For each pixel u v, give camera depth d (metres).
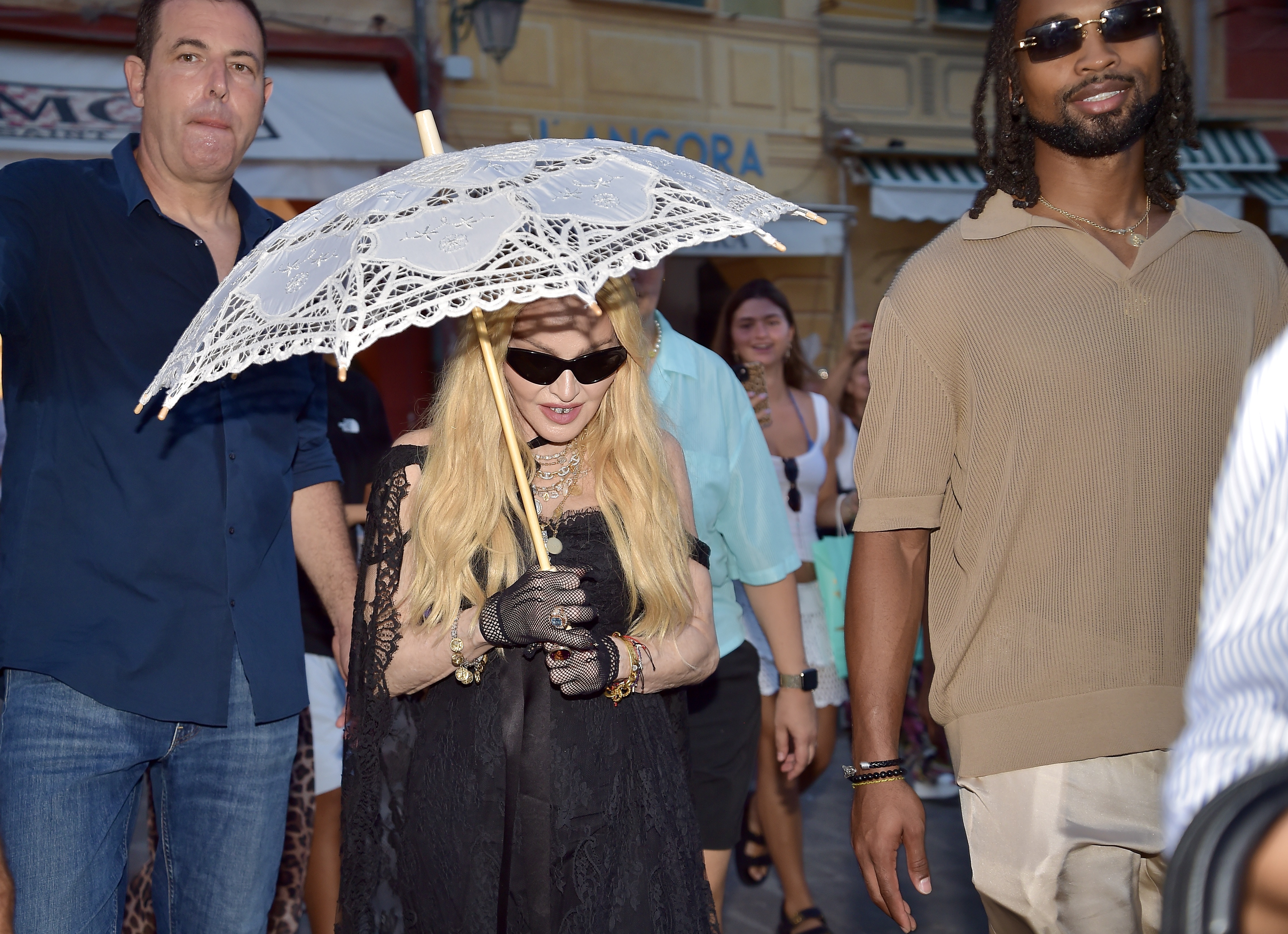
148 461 2.64
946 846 4.85
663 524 2.26
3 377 2.61
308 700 2.86
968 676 2.25
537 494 2.26
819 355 12.55
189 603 2.65
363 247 1.90
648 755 2.20
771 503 3.14
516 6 10.26
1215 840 0.76
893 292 2.38
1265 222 13.67
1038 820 2.18
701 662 2.27
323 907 3.68
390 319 1.83
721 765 3.17
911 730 5.48
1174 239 2.27
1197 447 2.19
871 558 2.38
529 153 2.06
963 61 13.28
